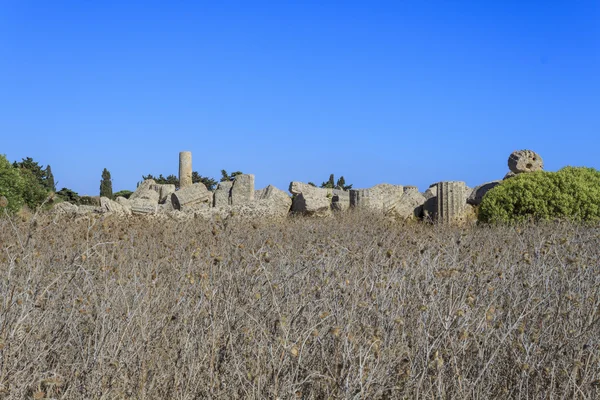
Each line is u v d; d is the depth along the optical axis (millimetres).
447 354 3824
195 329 4109
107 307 4188
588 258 6316
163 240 8266
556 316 4582
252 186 20531
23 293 4039
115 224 10719
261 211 16891
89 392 3605
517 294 5035
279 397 3369
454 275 4965
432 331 4180
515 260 6535
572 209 13984
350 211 17734
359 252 6406
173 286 5004
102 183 41750
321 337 3918
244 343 3949
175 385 3668
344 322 4129
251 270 4797
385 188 18938
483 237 9688
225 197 20609
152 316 4301
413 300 4656
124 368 3748
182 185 27234
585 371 3838
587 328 4398
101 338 3791
